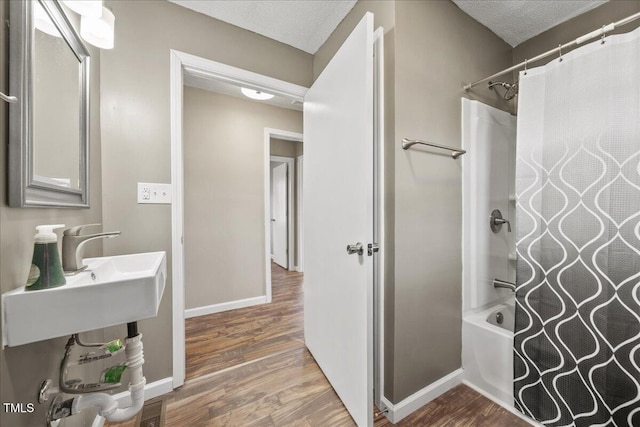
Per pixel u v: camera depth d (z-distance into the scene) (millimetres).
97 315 662
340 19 1626
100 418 1179
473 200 1612
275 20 1628
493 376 1418
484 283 1680
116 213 1326
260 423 1219
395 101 1247
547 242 1298
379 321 1318
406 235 1301
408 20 1287
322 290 1564
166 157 1444
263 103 2865
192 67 1525
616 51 1091
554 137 1273
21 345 645
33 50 682
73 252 817
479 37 1653
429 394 1375
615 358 1090
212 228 2584
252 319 2412
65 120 907
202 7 1509
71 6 823
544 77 1304
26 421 656
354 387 1204
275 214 5090
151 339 1396
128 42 1348
